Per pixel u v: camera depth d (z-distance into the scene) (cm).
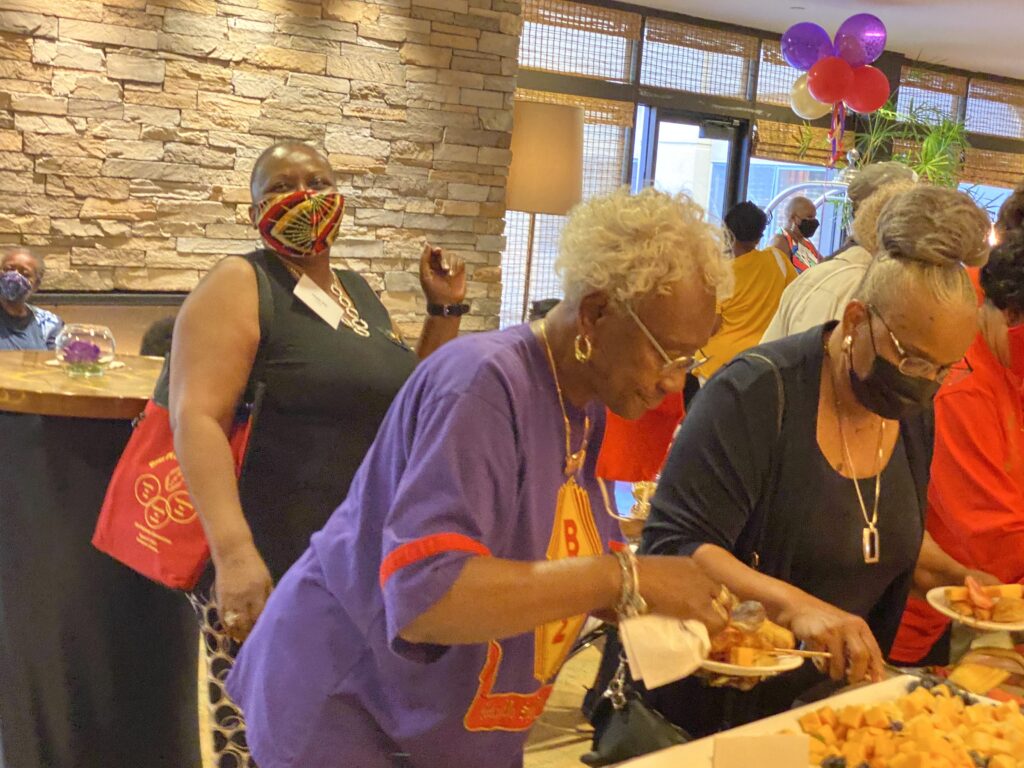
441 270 233
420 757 124
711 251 111
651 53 783
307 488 191
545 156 495
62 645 224
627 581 113
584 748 270
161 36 438
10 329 389
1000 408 190
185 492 190
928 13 751
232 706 197
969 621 167
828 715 140
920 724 134
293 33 467
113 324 451
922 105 969
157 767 236
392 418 121
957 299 144
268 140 467
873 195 262
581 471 127
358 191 493
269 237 194
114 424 223
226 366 184
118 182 437
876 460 163
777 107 862
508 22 521
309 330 191
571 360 118
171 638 232
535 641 125
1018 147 1046
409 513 109
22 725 227
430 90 505
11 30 408
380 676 124
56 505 220
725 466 158
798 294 299
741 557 163
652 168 807
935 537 199
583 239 112
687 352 111
